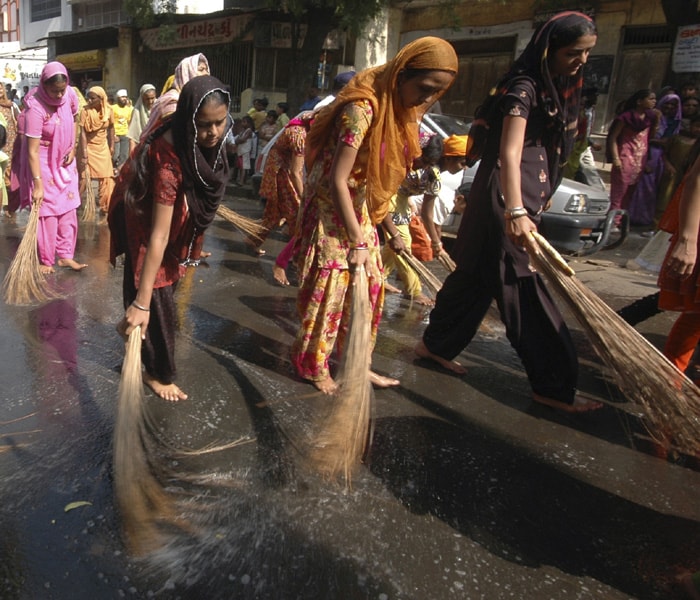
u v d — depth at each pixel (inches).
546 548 87.1
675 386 96.3
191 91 95.9
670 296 124.0
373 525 88.8
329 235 121.0
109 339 153.8
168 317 117.3
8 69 1065.5
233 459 102.7
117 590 74.9
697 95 374.0
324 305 123.6
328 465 101.3
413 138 113.7
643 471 108.8
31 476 95.6
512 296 122.4
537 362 127.7
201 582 76.7
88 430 109.9
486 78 536.1
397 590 77.3
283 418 117.4
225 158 107.7
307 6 474.3
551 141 119.0
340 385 102.0
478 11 526.6
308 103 350.0
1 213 313.3
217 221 338.0
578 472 107.1
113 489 93.3
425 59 103.8
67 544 81.7
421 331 175.0
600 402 136.2
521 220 110.4
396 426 118.2
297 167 196.1
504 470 105.9
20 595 73.3
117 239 115.7
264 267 240.8
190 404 120.7
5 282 185.8
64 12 1131.9
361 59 568.1
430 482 100.5
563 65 111.6
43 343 148.7
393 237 147.2
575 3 462.6
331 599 75.4
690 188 109.7
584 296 105.2
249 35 666.8
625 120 331.6
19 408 116.8
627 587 80.8
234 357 146.5
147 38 794.2
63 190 207.8
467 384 140.1
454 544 86.3
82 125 274.2
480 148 126.7
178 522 86.7
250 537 84.7
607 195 274.7
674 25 414.0
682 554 87.8
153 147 102.0
